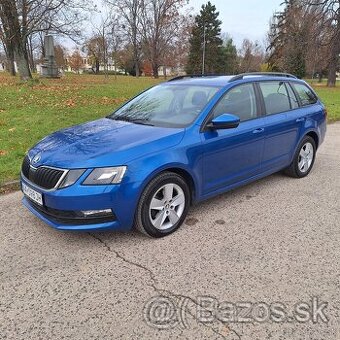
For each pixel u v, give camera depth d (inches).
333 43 1199.6
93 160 133.4
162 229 149.6
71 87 709.3
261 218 169.5
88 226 134.0
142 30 1947.6
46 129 330.0
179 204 154.7
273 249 142.3
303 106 226.1
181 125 160.7
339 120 498.3
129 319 104.7
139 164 137.0
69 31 806.5
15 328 101.3
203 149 157.9
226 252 139.7
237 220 167.0
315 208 182.2
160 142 146.3
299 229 159.3
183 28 2030.0
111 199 132.4
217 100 169.3
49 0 751.1
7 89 625.0
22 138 294.4
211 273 126.3
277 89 209.0
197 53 2267.5
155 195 144.6
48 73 1094.4
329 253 139.9
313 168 254.1
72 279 122.8
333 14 1179.3
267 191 204.7
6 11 736.3
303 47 1268.5
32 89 637.3
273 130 195.2
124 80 1224.8
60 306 110.0
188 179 158.1
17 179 205.8
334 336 98.8
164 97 187.0
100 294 115.3
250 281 121.9
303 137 221.9
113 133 156.0
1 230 155.6
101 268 129.0
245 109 183.8
